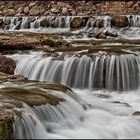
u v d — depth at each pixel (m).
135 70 17.45
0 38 23.20
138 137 11.30
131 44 23.59
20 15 39.03
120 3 38.56
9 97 11.76
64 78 17.72
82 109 12.91
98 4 39.16
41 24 34.38
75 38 28.28
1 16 37.91
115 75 17.28
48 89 13.02
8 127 9.80
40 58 18.91
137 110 13.83
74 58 17.98
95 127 11.71
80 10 38.34
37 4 40.38
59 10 38.53
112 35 28.98
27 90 12.77
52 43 23.27
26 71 18.58
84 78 17.47
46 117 11.14
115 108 13.69
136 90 17.11
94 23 32.06
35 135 10.45
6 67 18.08
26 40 22.95
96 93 16.50
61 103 12.04
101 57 17.73
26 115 10.39
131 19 31.56
